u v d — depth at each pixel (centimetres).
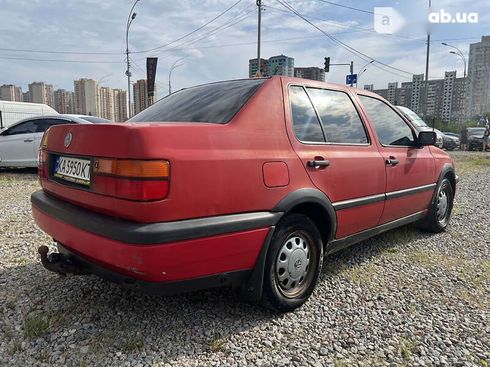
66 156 266
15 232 474
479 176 1144
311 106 314
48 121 998
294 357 233
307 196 279
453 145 2697
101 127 230
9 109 1599
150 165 209
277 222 264
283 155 270
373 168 352
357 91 377
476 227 534
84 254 241
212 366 223
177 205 216
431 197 468
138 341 244
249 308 290
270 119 274
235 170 239
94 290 313
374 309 293
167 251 211
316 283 306
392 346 246
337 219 316
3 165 1009
